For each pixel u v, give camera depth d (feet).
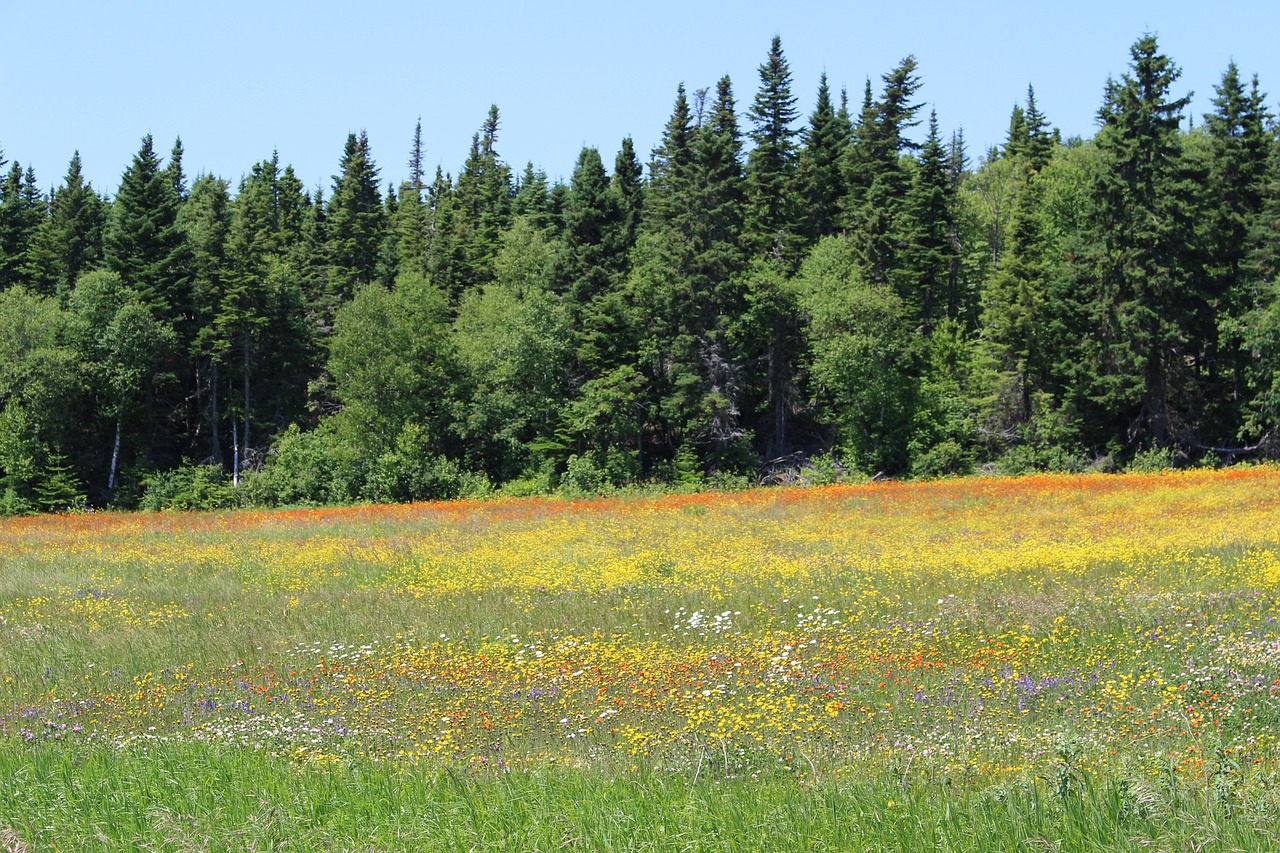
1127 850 18.98
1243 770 23.70
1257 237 167.63
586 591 63.98
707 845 21.12
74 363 187.83
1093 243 169.68
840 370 176.86
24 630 58.13
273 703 41.34
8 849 22.93
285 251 266.98
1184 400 170.09
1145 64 165.48
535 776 26.96
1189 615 45.80
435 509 130.21
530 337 193.98
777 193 220.64
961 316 216.95
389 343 192.13
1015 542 76.69
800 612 53.93
